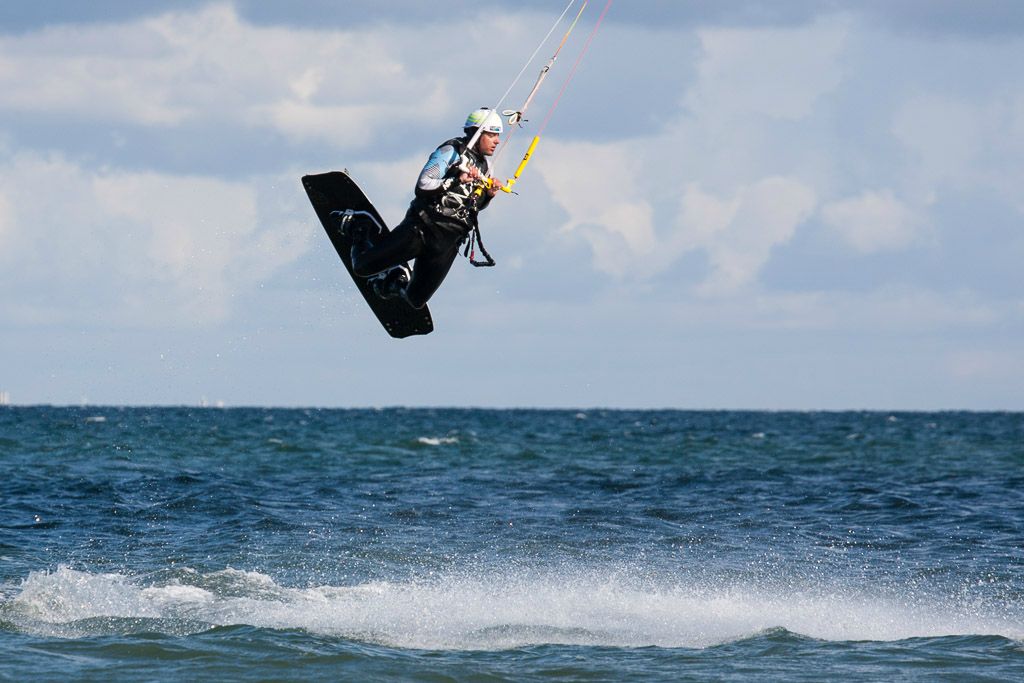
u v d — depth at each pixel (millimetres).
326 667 39969
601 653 43812
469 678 39219
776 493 105812
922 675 40250
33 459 134625
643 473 131625
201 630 45594
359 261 40625
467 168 39844
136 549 68375
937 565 67188
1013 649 45062
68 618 48031
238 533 74938
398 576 61625
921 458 176500
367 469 133875
